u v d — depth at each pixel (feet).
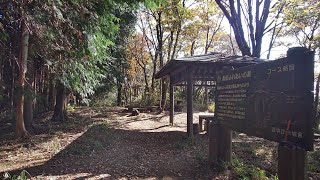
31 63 36.04
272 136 14.94
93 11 26.84
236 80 19.80
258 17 51.26
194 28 88.28
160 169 22.93
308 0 35.53
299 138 12.64
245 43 50.70
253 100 17.25
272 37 67.82
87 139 32.68
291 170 13.10
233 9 50.55
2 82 34.83
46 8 21.07
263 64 16.05
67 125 43.60
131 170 22.43
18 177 18.20
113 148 30.09
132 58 112.06
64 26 23.29
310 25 41.60
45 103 55.36
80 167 22.58
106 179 19.92
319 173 22.25
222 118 22.38
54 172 21.11
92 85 40.73
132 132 41.14
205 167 22.77
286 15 43.06
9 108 42.75
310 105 12.14
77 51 26.94
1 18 23.41
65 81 32.01
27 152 27.12
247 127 18.08
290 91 13.38
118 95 97.81
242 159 25.13
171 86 51.06
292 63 13.24
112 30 31.17
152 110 72.69
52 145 29.50
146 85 107.76
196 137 37.29
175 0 74.54
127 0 29.09
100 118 55.36
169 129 44.96
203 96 92.63
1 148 28.37
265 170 22.00
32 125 39.37
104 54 35.68
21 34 29.63
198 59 36.29
